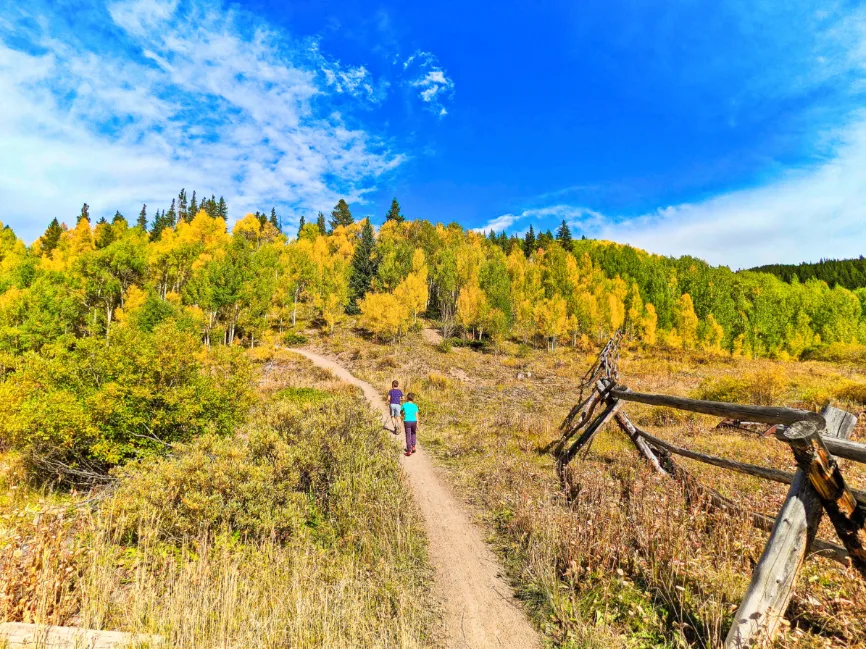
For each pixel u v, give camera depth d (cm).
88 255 3744
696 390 1817
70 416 780
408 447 963
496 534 558
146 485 501
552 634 353
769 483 563
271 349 3566
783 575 270
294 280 5119
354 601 370
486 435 1081
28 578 323
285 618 341
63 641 285
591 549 428
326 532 534
